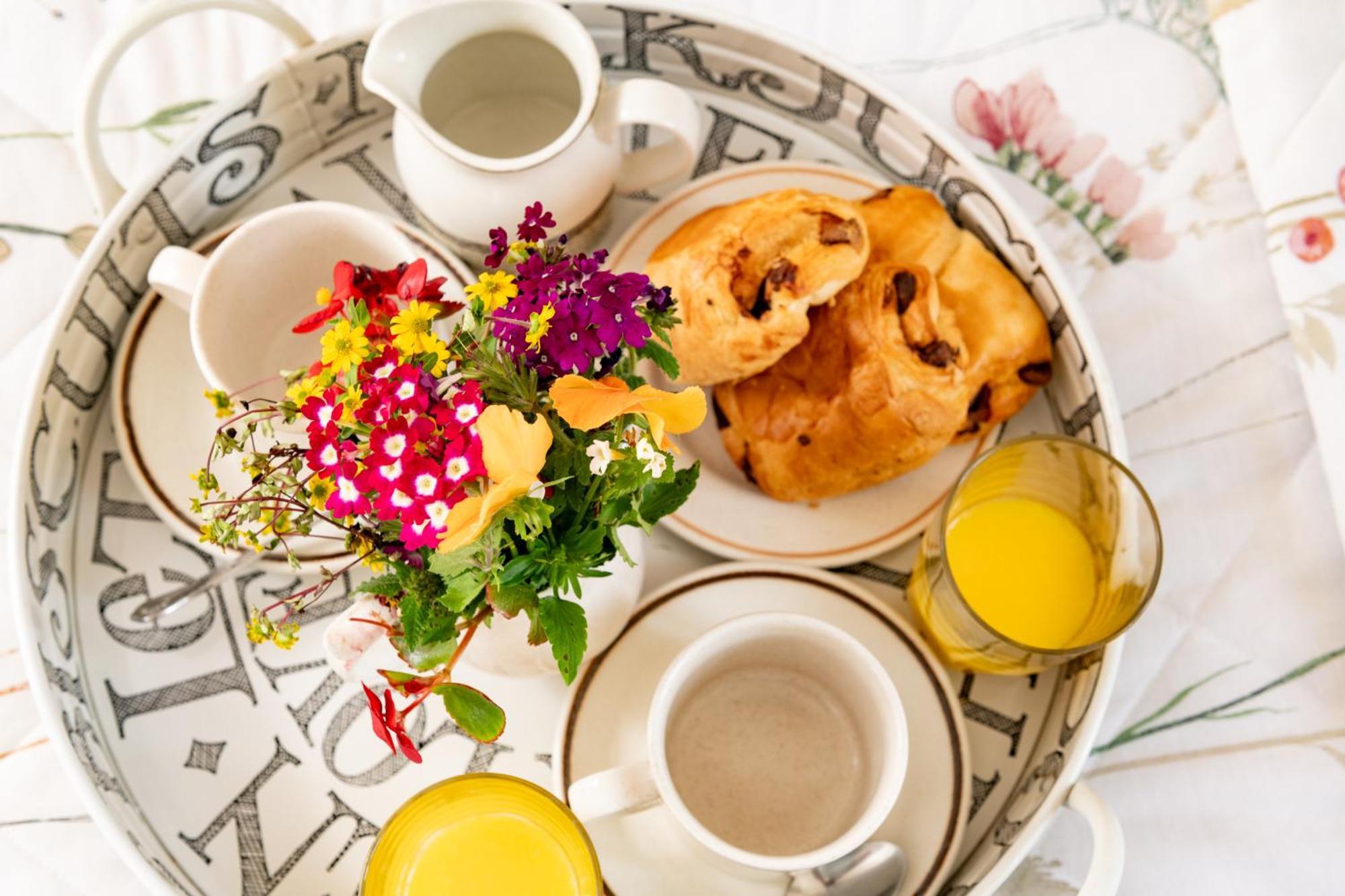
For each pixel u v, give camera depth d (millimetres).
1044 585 602
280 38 690
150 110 687
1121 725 628
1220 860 614
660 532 632
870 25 702
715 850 518
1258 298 668
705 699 587
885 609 604
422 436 453
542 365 481
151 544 621
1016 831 574
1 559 642
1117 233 680
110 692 603
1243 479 651
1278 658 632
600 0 645
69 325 610
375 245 581
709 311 596
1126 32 698
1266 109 668
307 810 592
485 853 572
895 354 594
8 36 690
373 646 564
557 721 602
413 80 594
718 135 681
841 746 583
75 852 610
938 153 648
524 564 481
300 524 491
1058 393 644
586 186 609
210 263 566
